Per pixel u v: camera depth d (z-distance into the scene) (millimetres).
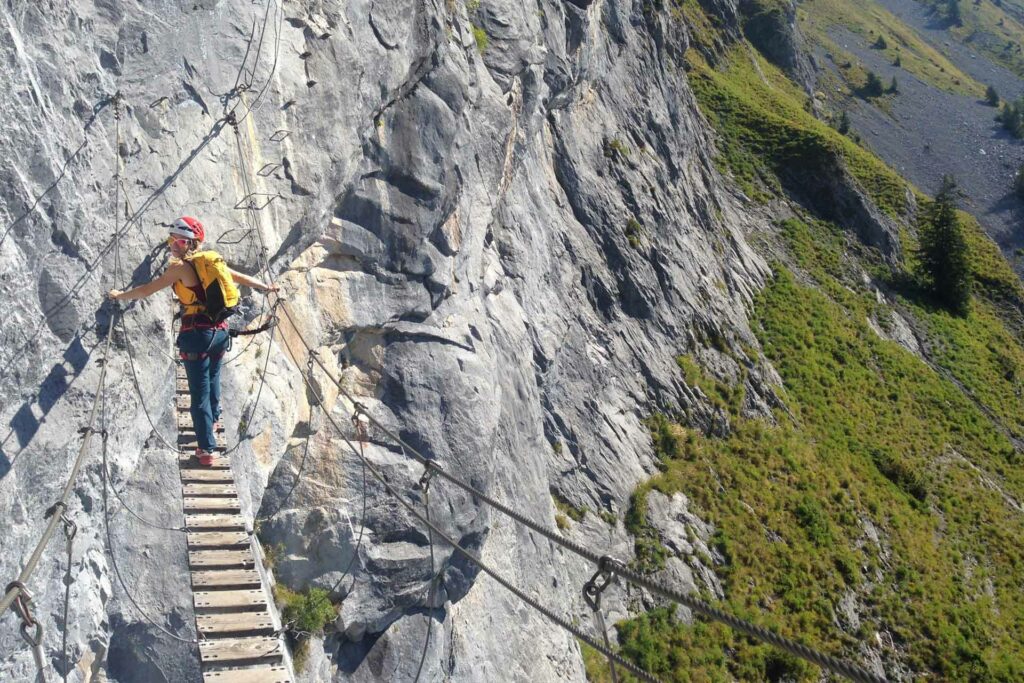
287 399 13336
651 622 30297
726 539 35719
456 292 18734
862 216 75688
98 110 10031
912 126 151250
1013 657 39562
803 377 52969
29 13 8977
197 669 9750
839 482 44594
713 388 43438
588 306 36406
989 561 46656
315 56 14453
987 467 55969
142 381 10078
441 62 18484
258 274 12773
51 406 8508
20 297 8188
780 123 79500
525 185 32656
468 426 16641
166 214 10844
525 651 20125
